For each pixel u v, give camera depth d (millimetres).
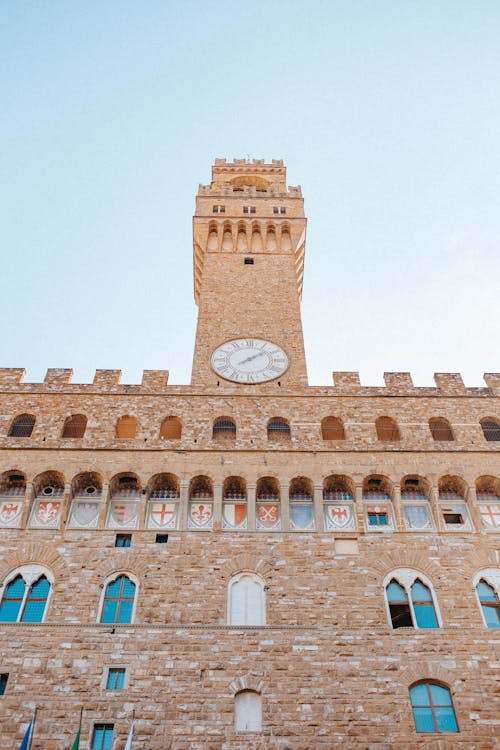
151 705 35625
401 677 36969
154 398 50750
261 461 46281
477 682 36812
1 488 45219
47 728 34688
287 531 43312
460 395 51438
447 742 34656
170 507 44625
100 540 42531
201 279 70562
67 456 46219
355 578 41094
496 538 43188
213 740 34562
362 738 34719
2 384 51406
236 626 38719
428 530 43656
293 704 35812
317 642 38250
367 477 45844
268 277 65750
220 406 50188
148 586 40375
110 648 37688
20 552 41781
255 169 86750
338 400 50938
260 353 56438
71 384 51594
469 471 45969
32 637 38000
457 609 39875
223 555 41969
